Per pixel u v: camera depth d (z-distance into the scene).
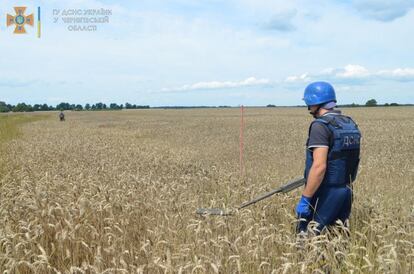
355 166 4.32
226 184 7.43
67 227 4.39
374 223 4.41
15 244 4.25
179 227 4.73
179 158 13.72
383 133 23.30
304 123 36.62
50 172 8.70
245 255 3.85
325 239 3.78
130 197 5.86
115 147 17.23
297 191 6.57
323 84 4.24
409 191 7.02
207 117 57.31
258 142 20.22
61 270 4.10
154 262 3.53
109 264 4.08
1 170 10.05
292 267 3.51
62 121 56.59
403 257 3.75
